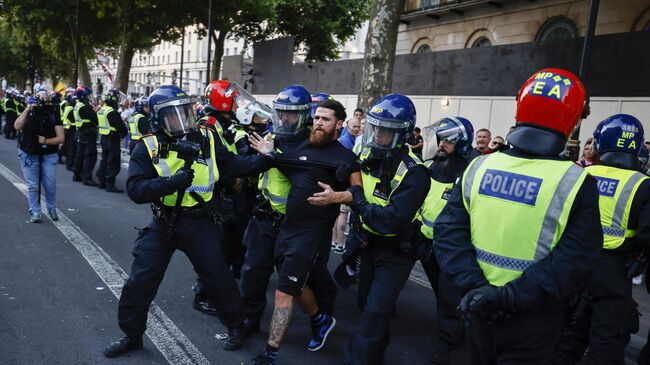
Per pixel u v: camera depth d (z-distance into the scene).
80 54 32.06
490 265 2.16
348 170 3.30
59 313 4.17
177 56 66.69
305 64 20.36
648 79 9.73
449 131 4.18
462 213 2.28
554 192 2.05
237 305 3.70
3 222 6.83
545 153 2.11
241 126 4.45
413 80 15.67
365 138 3.27
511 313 2.07
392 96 3.23
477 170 2.25
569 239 2.03
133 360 3.52
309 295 3.79
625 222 3.25
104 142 9.88
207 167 3.51
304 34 29.75
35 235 6.34
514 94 12.48
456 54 14.11
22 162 6.85
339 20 29.91
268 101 20.25
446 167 4.23
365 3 30.23
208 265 3.56
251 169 3.59
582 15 14.93
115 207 8.45
